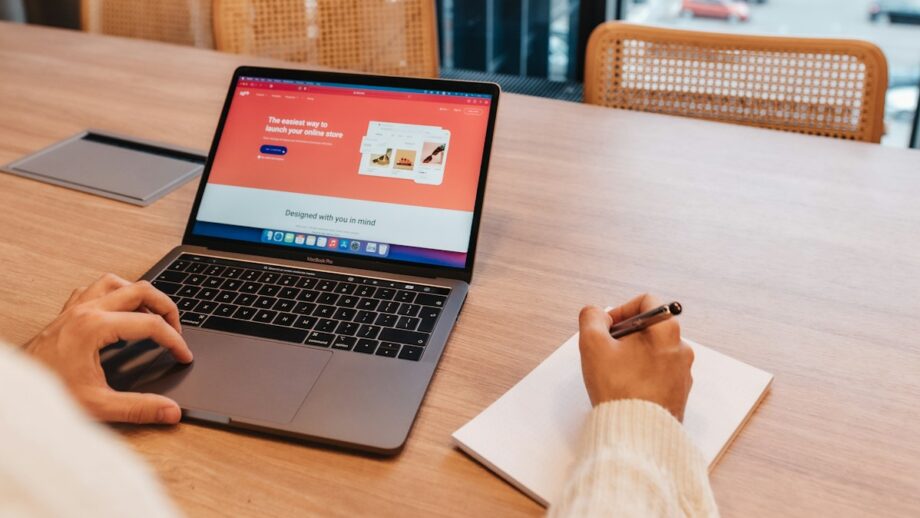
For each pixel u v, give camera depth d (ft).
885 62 4.52
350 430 2.43
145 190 3.99
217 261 3.25
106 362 2.70
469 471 2.36
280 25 6.09
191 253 3.31
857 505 2.23
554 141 4.46
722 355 2.75
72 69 5.53
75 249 3.50
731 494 2.26
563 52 10.50
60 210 3.82
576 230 3.58
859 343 2.84
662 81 5.06
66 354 2.47
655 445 2.17
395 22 6.05
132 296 2.68
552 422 2.48
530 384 2.64
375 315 2.93
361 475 2.34
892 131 8.76
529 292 3.16
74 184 4.05
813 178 3.97
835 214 3.65
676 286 3.17
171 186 4.04
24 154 4.37
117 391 2.53
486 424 2.47
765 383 2.62
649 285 3.18
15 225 3.69
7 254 3.46
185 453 2.42
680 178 4.01
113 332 2.53
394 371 2.66
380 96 3.34
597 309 2.58
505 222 3.66
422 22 6.04
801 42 4.66
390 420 2.47
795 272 3.24
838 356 2.78
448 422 2.53
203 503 2.25
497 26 10.59
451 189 3.18
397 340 2.80
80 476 0.83
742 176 4.01
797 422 2.51
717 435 2.42
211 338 2.82
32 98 5.08
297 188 3.32
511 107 4.91
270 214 3.31
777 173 4.03
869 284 3.16
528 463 2.33
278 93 3.44
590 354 2.43
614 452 2.12
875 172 4.00
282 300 3.01
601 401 2.35
